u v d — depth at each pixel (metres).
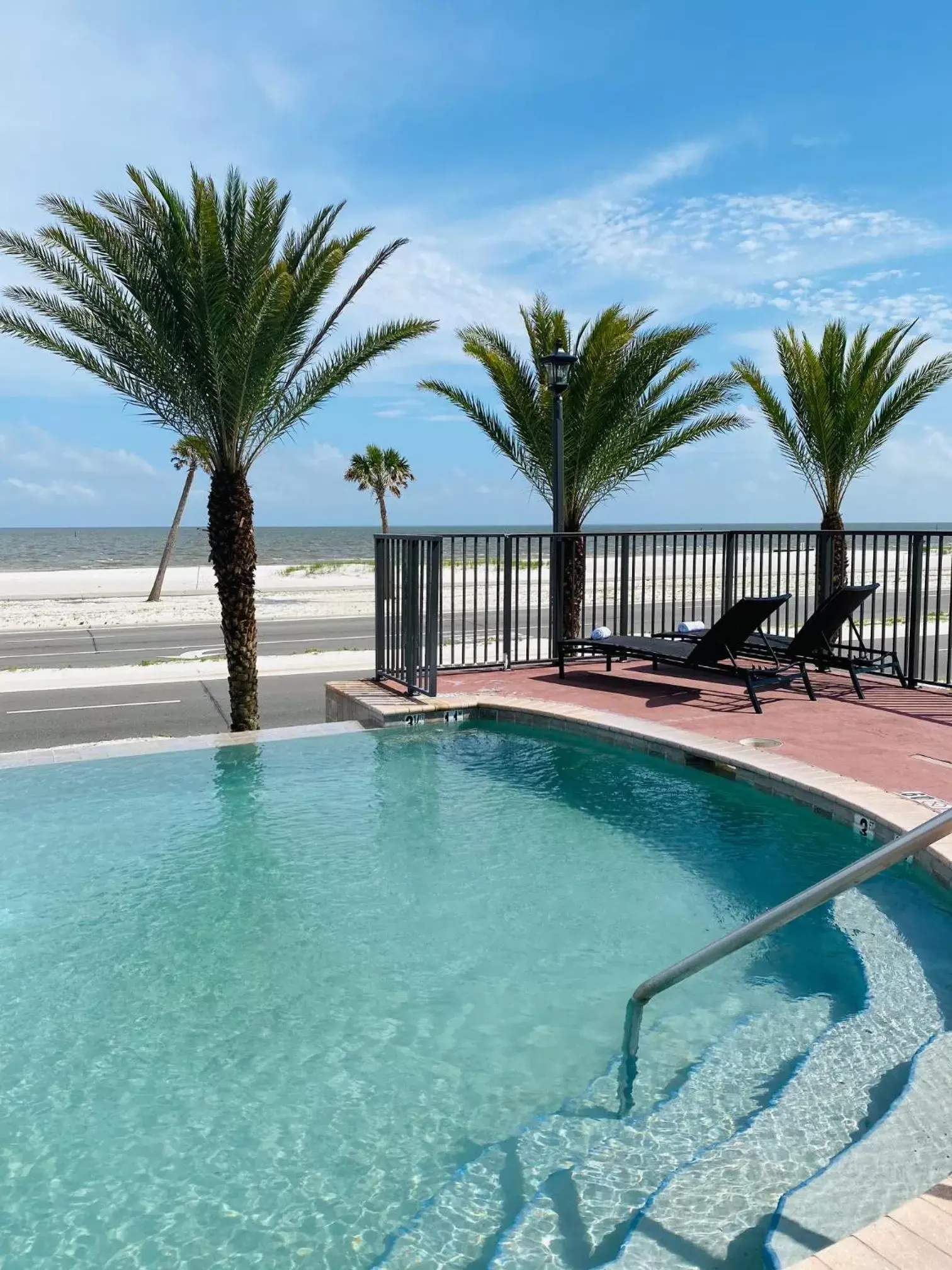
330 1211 2.43
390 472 47.91
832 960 3.74
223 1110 2.89
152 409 9.82
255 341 9.09
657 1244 2.18
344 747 7.34
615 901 4.43
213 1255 2.28
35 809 5.88
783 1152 2.53
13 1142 2.75
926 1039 3.09
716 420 13.09
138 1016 3.46
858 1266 1.64
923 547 8.34
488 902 4.45
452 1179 2.54
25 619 25.25
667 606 23.88
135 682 14.23
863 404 12.56
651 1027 3.29
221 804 5.98
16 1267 2.25
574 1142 2.67
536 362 13.11
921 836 2.11
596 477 13.09
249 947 4.01
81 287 9.00
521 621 21.72
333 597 32.62
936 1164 2.31
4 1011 3.51
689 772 6.36
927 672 11.46
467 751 7.20
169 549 32.12
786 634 10.18
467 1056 3.16
